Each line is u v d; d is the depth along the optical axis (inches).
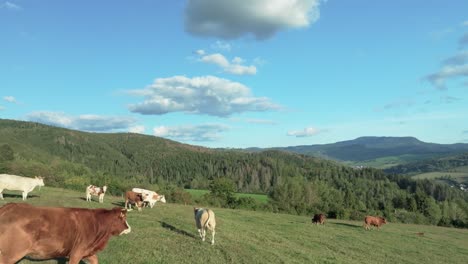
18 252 418.3
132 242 758.5
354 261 1119.0
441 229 2891.2
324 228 1893.5
